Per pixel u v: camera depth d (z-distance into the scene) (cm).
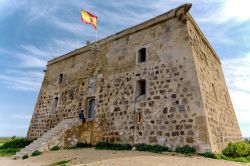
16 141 1905
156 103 1255
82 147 1441
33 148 1306
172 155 978
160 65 1323
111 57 1647
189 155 987
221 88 1677
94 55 1795
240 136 1764
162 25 1418
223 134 1282
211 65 1566
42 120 1991
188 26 1309
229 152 1090
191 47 1237
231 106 1814
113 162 810
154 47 1400
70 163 895
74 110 1728
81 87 1770
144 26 1503
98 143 1412
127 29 1611
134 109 1344
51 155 1172
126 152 1084
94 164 809
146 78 1359
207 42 1605
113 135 1385
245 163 887
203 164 775
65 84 1947
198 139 1036
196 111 1089
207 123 1051
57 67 2152
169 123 1162
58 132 1431
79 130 1567
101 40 1784
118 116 1409
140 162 782
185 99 1148
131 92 1403
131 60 1498
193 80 1156
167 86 1245
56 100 1983
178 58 1259
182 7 1298
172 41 1323
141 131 1260
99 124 1492
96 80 1673
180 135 1101
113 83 1539
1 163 1060
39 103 2127
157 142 1170
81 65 1880
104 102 1535
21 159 1172
